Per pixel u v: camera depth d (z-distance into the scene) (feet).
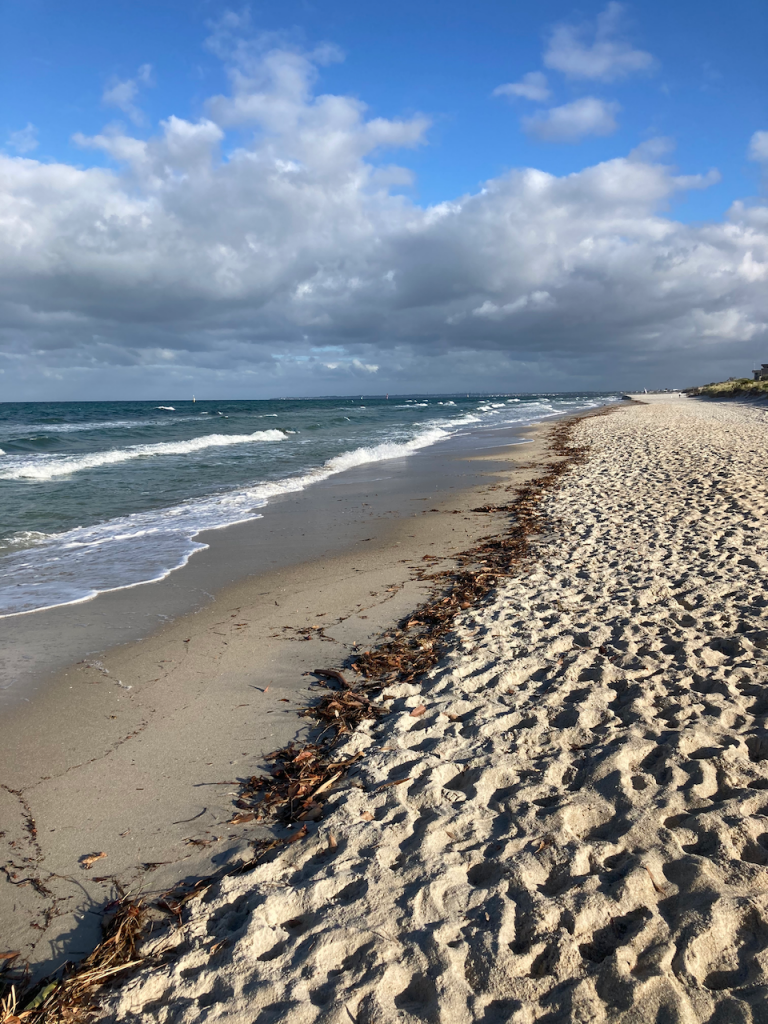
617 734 11.37
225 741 12.54
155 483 48.80
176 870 9.14
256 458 67.26
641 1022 6.18
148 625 19.12
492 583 21.63
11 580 23.86
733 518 27.58
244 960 7.28
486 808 9.82
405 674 15.07
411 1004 6.64
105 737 12.77
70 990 7.10
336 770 11.26
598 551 24.26
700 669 13.66
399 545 28.22
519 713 12.57
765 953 6.75
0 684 15.19
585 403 283.59
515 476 49.26
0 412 207.10
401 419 152.56
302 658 16.44
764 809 9.05
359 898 8.03
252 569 24.99
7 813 10.43
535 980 6.70
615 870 8.16
